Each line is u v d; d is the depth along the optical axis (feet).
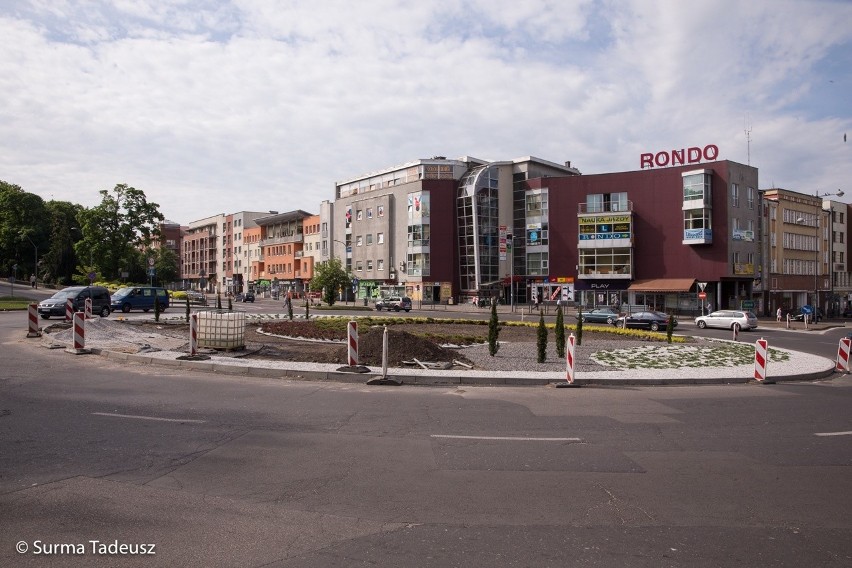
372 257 256.73
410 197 237.86
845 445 24.82
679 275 187.01
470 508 16.78
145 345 55.88
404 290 240.32
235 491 17.80
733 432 27.12
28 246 265.95
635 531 15.30
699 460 22.24
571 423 28.60
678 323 148.77
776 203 208.54
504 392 38.37
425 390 38.47
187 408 30.32
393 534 14.84
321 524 15.40
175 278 374.43
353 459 21.49
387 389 38.52
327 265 204.74
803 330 131.23
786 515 16.60
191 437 24.20
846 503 17.62
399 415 29.73
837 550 14.28
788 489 18.88
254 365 45.34
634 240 195.31
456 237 233.76
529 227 220.23
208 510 16.22
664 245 190.19
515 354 58.03
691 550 14.16
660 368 50.24
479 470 20.48
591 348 65.46
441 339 68.54
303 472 19.81
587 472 20.49
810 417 30.96
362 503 17.01
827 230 243.40
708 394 39.01
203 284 297.74
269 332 77.51
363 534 14.80
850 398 37.86
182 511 16.12
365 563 13.17
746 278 188.85
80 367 44.93
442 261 231.91
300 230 312.29
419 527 15.31
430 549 13.97
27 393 33.65
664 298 190.19
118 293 126.00
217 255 394.93
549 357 56.13
